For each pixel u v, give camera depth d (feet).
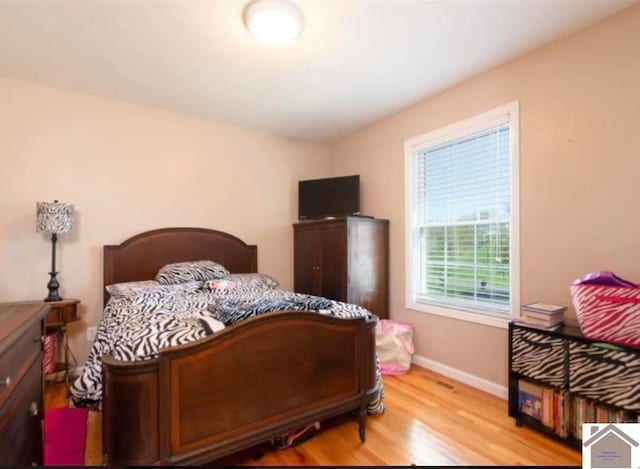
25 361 4.01
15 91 9.09
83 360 9.84
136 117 10.69
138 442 4.52
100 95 10.04
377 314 11.28
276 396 5.69
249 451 6.11
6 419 3.40
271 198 13.28
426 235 10.77
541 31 6.99
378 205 12.20
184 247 11.26
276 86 9.45
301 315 6.02
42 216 8.70
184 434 4.81
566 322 6.87
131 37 7.15
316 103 10.60
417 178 10.98
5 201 8.99
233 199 12.44
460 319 9.33
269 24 6.33
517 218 8.05
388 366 9.86
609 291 5.74
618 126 6.46
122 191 10.48
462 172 9.65
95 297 10.03
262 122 12.20
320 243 11.68
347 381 6.54
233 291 9.33
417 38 7.22
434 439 6.48
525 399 6.99
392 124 11.59
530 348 6.81
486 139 9.01
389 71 8.63
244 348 5.39
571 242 7.12
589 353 5.89
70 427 6.63
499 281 8.73
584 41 6.91
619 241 6.44
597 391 5.78
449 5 6.17
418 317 10.61
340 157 14.10
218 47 7.53
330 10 6.29
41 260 9.35
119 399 4.54
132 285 9.20
